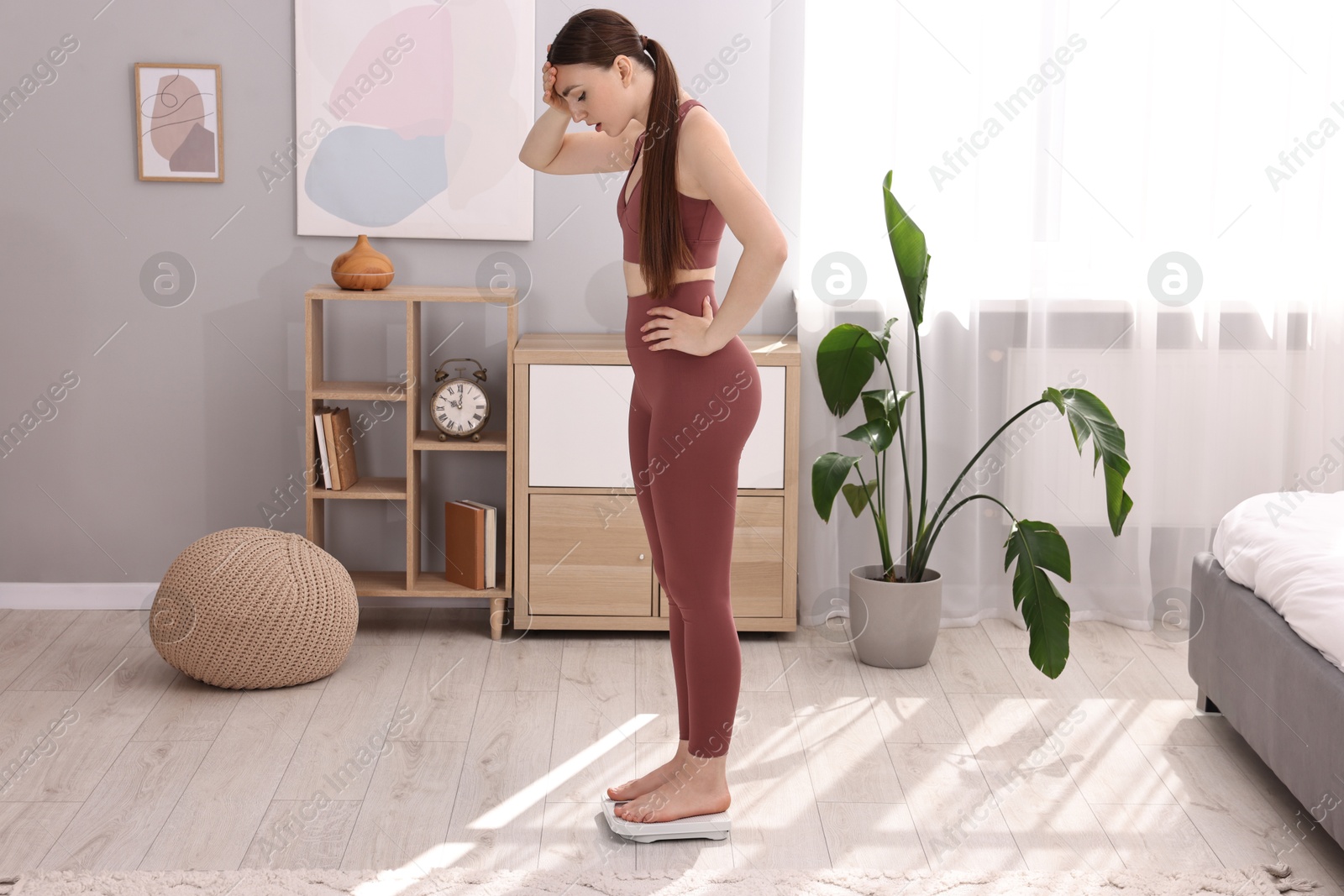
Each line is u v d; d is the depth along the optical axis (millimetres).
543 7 3463
